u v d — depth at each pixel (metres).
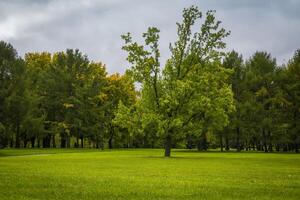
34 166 27.11
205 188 14.99
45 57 91.69
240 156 49.53
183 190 14.28
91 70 88.31
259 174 22.03
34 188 14.39
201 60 48.09
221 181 17.77
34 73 79.56
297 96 69.31
